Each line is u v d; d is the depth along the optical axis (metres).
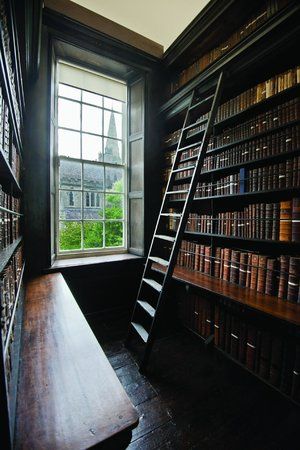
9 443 0.59
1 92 0.93
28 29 1.69
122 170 3.36
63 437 0.68
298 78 1.64
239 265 2.01
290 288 1.61
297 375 1.55
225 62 2.08
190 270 2.54
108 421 0.73
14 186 1.69
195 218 2.56
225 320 2.10
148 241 3.13
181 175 2.80
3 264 0.76
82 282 2.75
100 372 0.97
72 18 2.47
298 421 1.46
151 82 3.14
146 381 1.81
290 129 1.66
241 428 1.41
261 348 1.78
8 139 1.22
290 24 1.63
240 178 2.00
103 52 2.79
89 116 3.12
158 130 3.20
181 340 2.42
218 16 2.20
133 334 2.36
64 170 2.94
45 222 2.50
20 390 0.86
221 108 2.27
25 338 1.24
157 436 1.35
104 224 3.22
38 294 1.88
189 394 1.68
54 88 2.78
